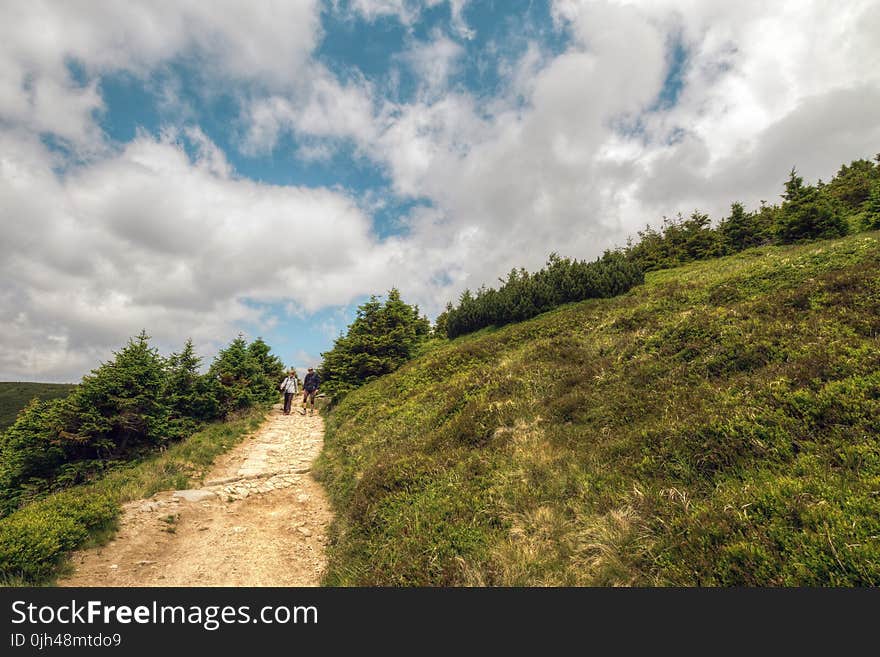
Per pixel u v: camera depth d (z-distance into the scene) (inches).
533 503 219.9
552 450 269.4
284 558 260.5
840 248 454.6
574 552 179.6
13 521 239.9
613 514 188.5
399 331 877.2
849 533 126.6
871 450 159.8
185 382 642.2
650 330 409.4
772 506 151.9
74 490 346.3
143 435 519.5
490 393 409.4
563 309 808.9
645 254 1320.1
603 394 319.9
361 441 479.8
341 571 227.8
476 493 248.1
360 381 839.1
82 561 233.3
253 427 659.4
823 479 156.1
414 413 489.1
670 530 163.9
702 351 315.3
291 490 396.2
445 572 188.4
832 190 1412.4
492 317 939.3
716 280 523.5
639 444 235.3
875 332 242.8
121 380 506.0
